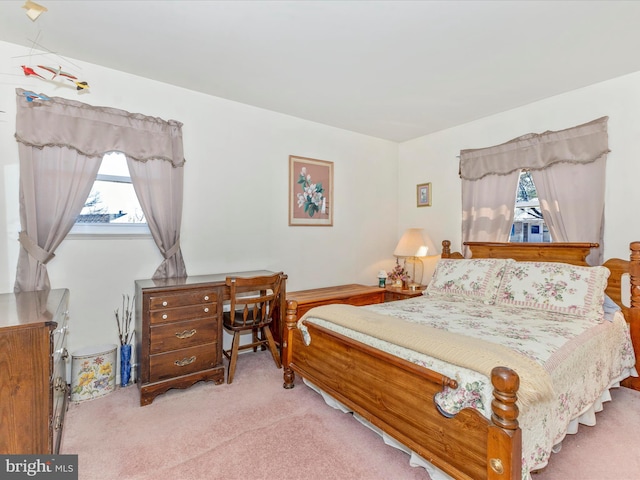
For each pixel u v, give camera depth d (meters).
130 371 2.49
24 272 2.14
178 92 2.76
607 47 2.13
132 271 2.60
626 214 2.51
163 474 1.55
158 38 2.07
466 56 2.25
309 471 1.57
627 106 2.50
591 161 2.61
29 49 2.19
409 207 4.20
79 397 2.21
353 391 1.89
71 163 2.28
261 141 3.23
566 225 2.74
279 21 1.88
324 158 3.68
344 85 2.71
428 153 3.98
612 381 2.13
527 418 1.30
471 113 3.29
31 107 2.15
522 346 1.60
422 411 1.48
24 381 1.35
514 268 2.67
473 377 1.35
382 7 1.75
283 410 2.12
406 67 2.41
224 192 3.02
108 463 1.62
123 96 2.51
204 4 1.74
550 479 1.51
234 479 1.52
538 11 1.78
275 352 2.83
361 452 1.71
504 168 3.14
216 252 2.99
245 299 2.59
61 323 1.80
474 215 3.38
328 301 3.17
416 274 4.01
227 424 1.96
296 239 3.49
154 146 2.59
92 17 1.86
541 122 2.97
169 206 2.66
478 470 1.25
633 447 1.74
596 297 2.21
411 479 1.52
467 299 2.74
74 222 2.31
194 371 2.39
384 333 1.78
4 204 2.14
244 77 2.58
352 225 3.93
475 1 1.70
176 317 2.31
